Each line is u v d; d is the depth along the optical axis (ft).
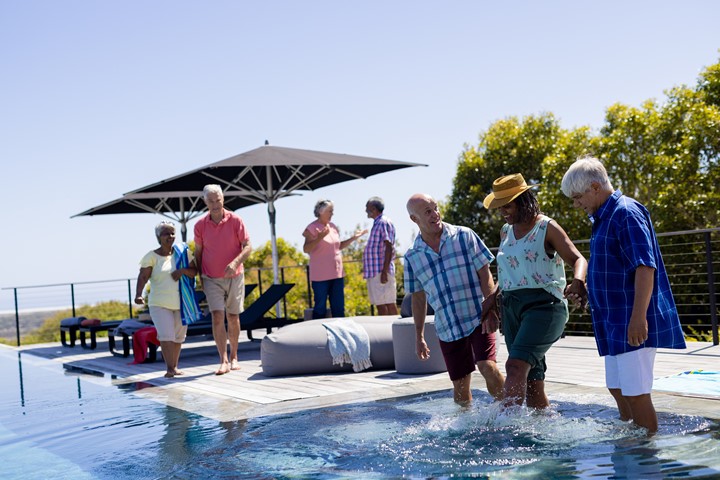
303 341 19.88
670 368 16.07
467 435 10.44
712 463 8.09
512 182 11.12
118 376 22.26
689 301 48.16
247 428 12.51
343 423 12.25
